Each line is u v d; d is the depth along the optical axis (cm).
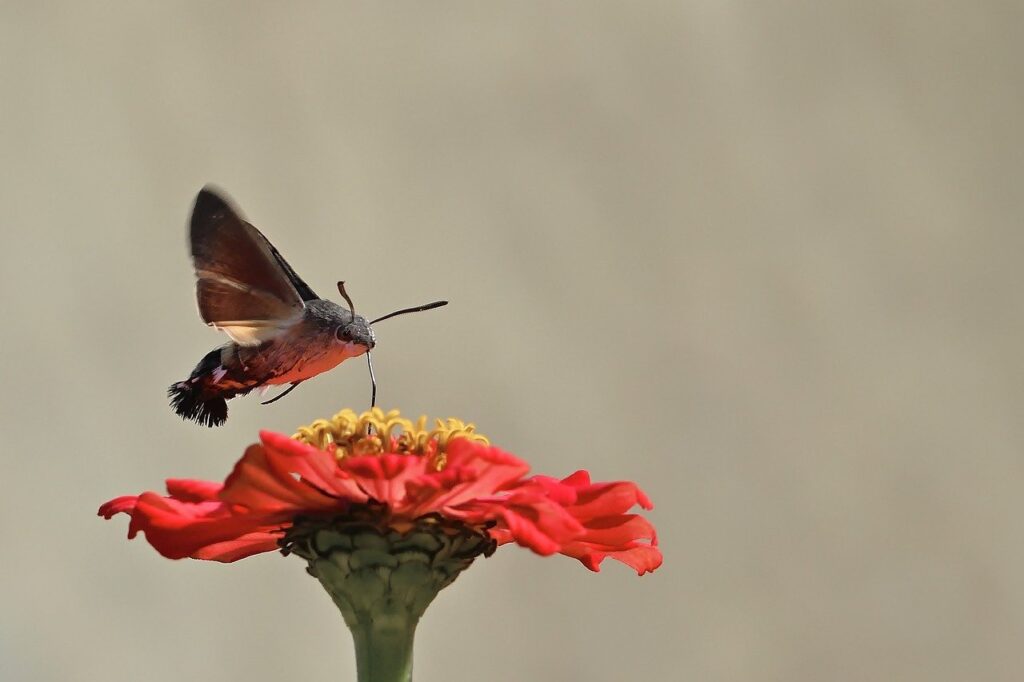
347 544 164
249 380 167
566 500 163
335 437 165
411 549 164
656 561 166
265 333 166
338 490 163
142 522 164
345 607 164
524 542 162
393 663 164
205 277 166
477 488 163
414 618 164
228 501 163
